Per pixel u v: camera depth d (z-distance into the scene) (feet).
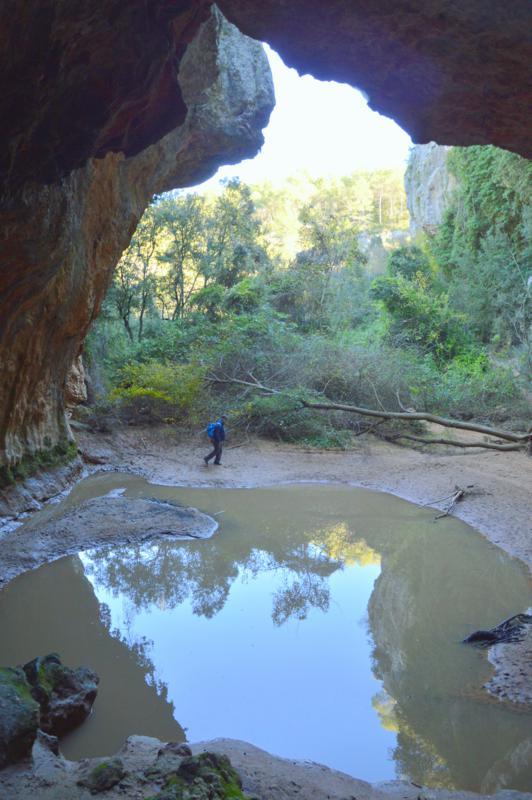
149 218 104.22
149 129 25.40
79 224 33.30
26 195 24.71
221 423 61.87
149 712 21.49
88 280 47.14
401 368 78.02
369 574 36.01
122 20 19.77
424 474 57.93
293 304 119.03
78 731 20.27
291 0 19.12
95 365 77.10
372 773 18.44
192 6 21.74
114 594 32.60
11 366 40.04
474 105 22.04
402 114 23.43
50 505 46.70
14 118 20.42
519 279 100.37
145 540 40.73
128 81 21.72
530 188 99.35
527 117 21.81
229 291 109.50
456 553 39.14
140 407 73.72
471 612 30.37
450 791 16.31
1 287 30.09
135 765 15.28
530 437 59.88
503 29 18.31
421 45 19.71
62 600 31.37
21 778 13.99
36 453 49.47
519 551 38.45
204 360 77.87
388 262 139.13
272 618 29.99
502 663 24.77
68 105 21.61
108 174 43.80
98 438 66.28
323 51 21.12
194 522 44.21
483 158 113.39
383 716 21.35
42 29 18.57
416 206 181.47
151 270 114.73
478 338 108.17
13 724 14.75
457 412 81.15
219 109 58.44
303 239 140.97
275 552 39.75
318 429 71.10
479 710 21.66
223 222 121.29
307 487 56.08
